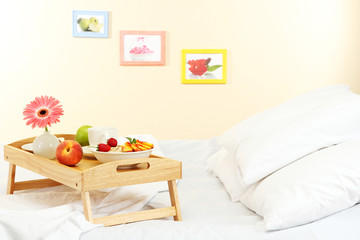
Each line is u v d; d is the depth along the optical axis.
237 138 1.93
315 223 1.40
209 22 4.30
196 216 1.64
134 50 4.25
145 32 4.24
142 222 1.48
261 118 1.97
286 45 4.35
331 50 4.37
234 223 1.52
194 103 4.36
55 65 4.20
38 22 4.15
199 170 2.28
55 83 4.21
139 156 1.64
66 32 4.18
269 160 1.66
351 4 4.33
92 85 4.25
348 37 4.36
